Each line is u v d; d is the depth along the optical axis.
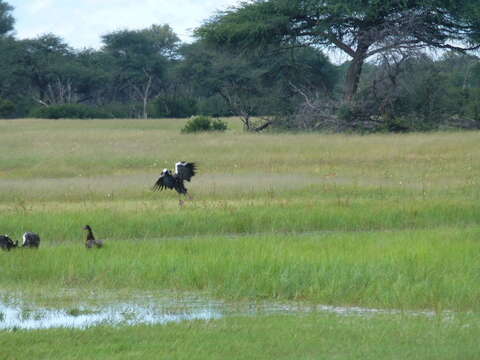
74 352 23.58
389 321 27.23
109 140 110.94
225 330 26.12
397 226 48.31
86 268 35.03
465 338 24.95
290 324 26.88
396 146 92.31
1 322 27.80
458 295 29.83
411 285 31.12
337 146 94.00
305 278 32.28
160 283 33.28
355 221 48.19
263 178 67.19
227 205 52.41
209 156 86.06
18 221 46.69
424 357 22.81
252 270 33.59
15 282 33.84
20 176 72.88
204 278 33.22
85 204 53.91
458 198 56.03
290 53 164.75
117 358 22.83
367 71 149.62
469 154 84.19
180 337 25.20
